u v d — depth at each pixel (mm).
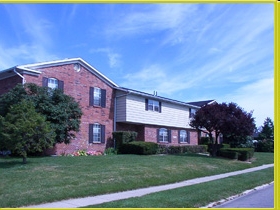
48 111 16906
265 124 44969
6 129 13672
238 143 35781
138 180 12523
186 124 31156
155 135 27578
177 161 18719
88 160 16641
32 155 18562
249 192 11836
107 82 24156
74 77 21578
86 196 9938
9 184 10336
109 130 23938
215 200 9648
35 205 8539
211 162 20359
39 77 19422
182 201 9000
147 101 26391
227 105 24828
